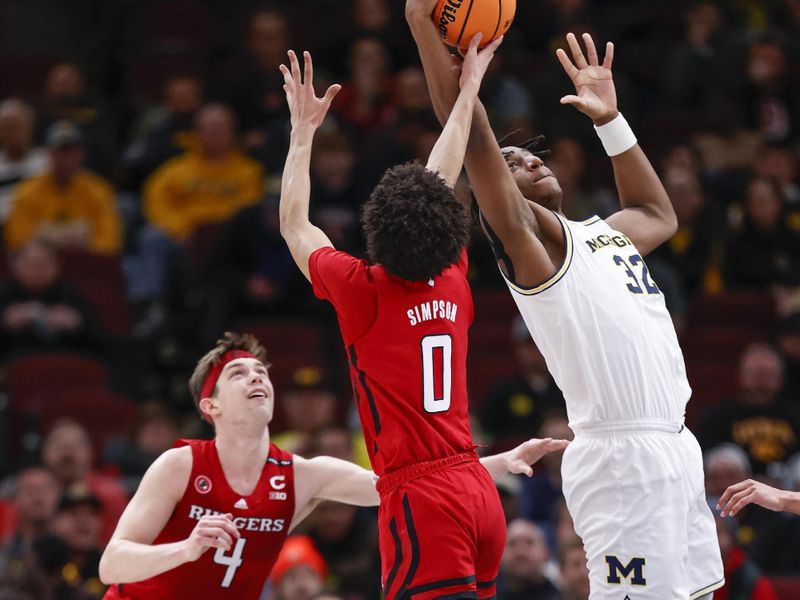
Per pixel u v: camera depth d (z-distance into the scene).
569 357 7.00
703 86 21.91
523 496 14.16
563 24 22.08
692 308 17.83
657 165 20.81
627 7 24.30
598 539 6.90
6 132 19.39
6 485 14.59
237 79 20.62
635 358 6.95
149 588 8.00
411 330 6.81
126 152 20.73
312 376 14.91
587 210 18.59
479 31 7.26
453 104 7.32
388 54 20.89
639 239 7.76
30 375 16.03
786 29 23.91
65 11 24.95
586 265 7.06
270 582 12.45
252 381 8.07
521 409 15.57
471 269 17.72
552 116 20.47
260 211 17.47
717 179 20.05
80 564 12.73
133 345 17.25
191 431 15.45
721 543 11.27
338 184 17.95
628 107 21.55
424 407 6.77
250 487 8.10
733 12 23.25
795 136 21.77
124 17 23.53
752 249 18.66
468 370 16.61
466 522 6.67
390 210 6.76
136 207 19.69
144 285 18.56
